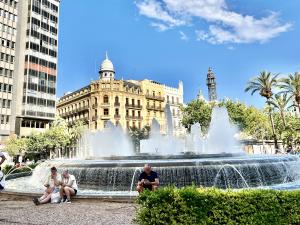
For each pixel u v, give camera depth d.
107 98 72.31
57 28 67.25
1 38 55.59
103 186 13.36
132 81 83.88
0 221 7.37
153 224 5.37
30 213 8.36
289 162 16.08
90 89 74.75
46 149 53.38
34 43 61.06
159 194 5.46
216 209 5.38
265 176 14.08
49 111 62.28
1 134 53.22
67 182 10.23
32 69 59.88
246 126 53.56
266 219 5.44
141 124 76.31
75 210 8.66
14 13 58.53
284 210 5.61
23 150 49.97
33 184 16.34
